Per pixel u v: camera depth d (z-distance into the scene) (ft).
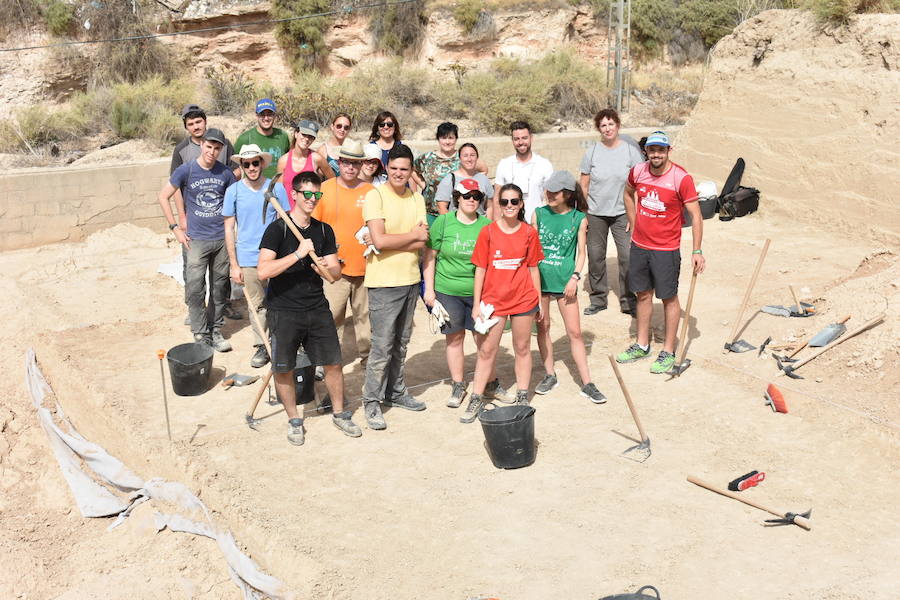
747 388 23.73
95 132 60.13
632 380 24.76
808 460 20.03
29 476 26.25
